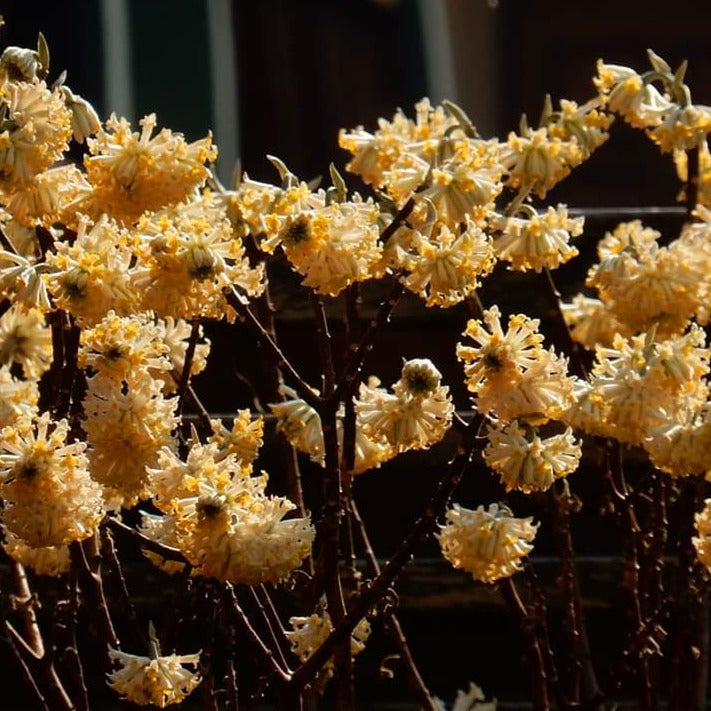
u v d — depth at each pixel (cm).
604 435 227
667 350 222
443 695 256
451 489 223
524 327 220
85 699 228
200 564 216
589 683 243
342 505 227
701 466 222
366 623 233
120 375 220
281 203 220
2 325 232
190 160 221
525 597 253
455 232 226
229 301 223
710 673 253
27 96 221
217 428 224
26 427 219
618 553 259
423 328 262
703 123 240
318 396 224
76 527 218
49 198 223
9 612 244
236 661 253
